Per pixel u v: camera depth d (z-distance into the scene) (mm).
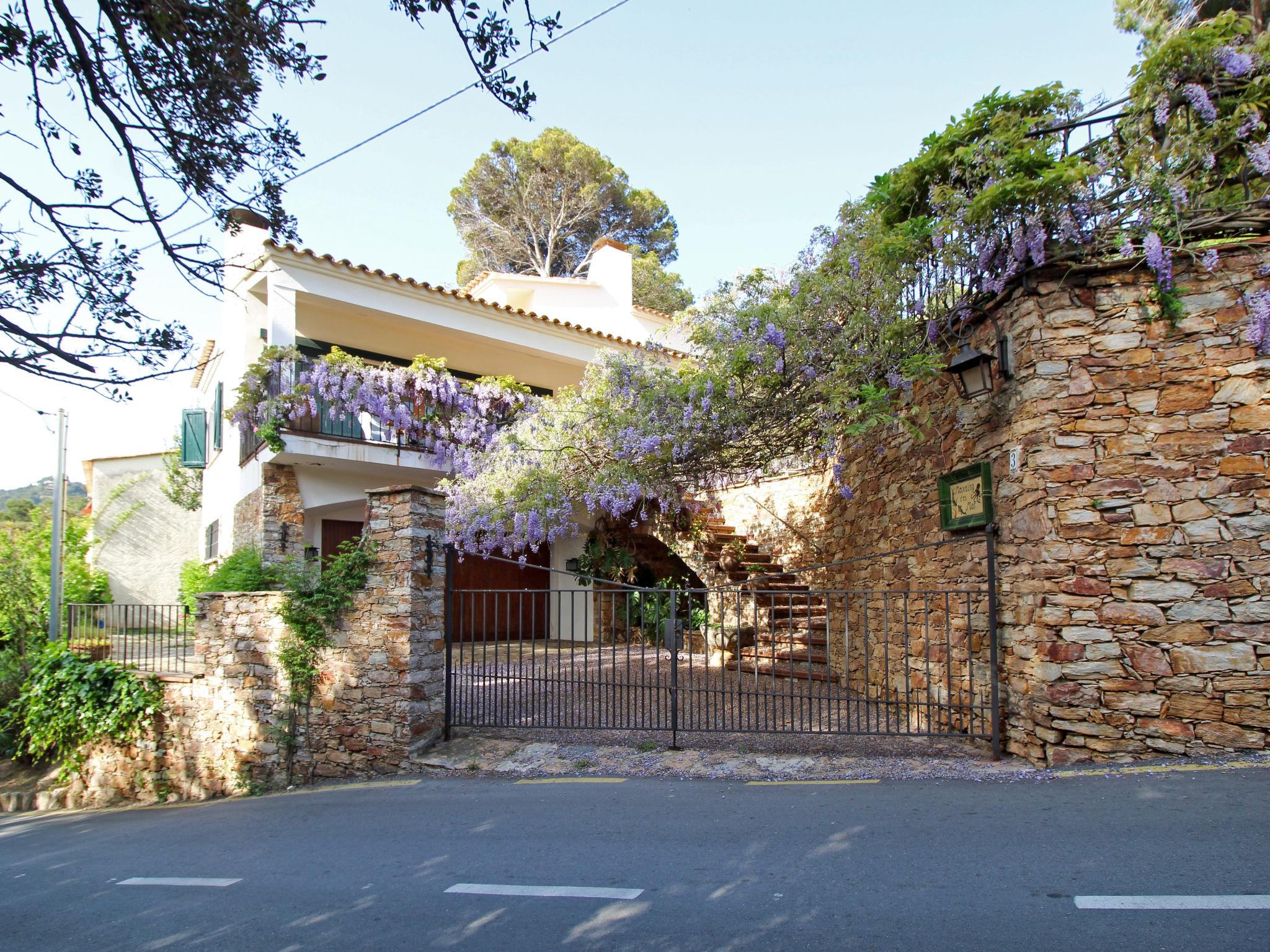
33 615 12297
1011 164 5656
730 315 7863
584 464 9547
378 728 7312
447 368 14172
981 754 5742
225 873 4797
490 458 10352
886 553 6824
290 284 11734
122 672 9305
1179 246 5230
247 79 4266
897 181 7012
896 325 6848
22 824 8266
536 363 15875
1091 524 5301
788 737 6684
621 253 19422
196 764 8656
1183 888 3352
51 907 4461
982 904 3350
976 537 6035
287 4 4297
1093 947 2926
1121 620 5223
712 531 12164
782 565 11266
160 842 5961
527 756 6742
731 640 11023
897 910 3357
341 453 11422
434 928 3570
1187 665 5109
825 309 7328
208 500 16656
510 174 29406
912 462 7551
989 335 6090
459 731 7559
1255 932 2955
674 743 6531
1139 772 4891
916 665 7336
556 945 3289
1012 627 5699
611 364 9250
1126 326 5379
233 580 10039
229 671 8375
